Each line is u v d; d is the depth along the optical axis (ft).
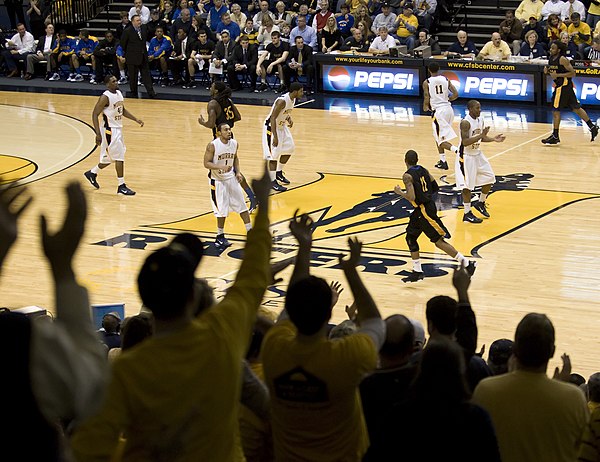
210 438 8.24
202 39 77.56
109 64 82.28
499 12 79.56
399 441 9.10
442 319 14.02
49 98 75.25
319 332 10.02
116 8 90.53
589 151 55.77
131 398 7.96
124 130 63.21
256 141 59.21
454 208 45.70
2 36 84.48
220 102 45.29
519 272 37.11
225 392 8.29
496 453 9.12
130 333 14.14
